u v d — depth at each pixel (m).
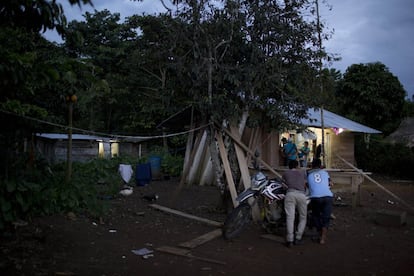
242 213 7.20
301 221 6.88
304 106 9.16
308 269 5.58
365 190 15.01
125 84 26.64
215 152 9.15
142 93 26.47
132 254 5.99
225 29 8.53
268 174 10.52
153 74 23.86
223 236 7.18
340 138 19.20
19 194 6.62
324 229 7.00
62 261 5.44
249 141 11.12
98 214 8.24
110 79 26.06
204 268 5.48
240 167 9.00
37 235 6.34
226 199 9.27
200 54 8.63
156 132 27.73
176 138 22.77
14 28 6.16
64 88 8.52
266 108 9.02
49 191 7.86
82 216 8.09
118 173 14.71
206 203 10.86
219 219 8.77
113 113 31.27
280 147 14.98
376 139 23.59
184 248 6.42
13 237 6.16
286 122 9.02
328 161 18.56
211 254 6.18
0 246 5.72
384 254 6.39
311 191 7.08
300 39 8.81
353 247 6.80
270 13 8.70
